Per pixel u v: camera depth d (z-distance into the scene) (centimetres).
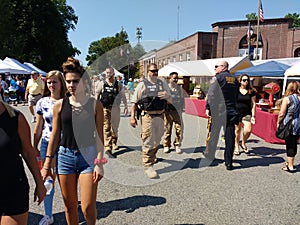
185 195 368
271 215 314
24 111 1216
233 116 466
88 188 229
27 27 3475
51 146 241
